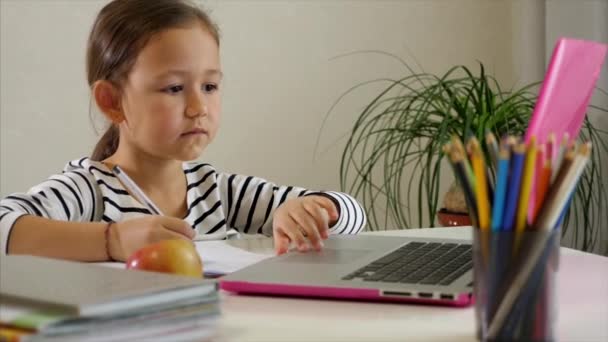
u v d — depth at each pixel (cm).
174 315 60
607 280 87
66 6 233
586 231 208
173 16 138
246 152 245
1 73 230
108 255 105
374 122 247
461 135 190
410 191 250
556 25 226
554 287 60
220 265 97
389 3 249
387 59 250
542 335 59
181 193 148
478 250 61
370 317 71
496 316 60
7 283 61
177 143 137
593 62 69
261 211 152
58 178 138
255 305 76
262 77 245
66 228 107
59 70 234
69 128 236
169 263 80
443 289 76
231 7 241
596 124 219
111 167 145
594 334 65
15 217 110
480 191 60
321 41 247
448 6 252
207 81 139
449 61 252
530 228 59
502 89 253
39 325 52
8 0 229
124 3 144
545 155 60
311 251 99
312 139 248
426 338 64
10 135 232
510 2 252
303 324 69
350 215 131
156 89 136
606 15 217
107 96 145
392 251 98
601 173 221
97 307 55
